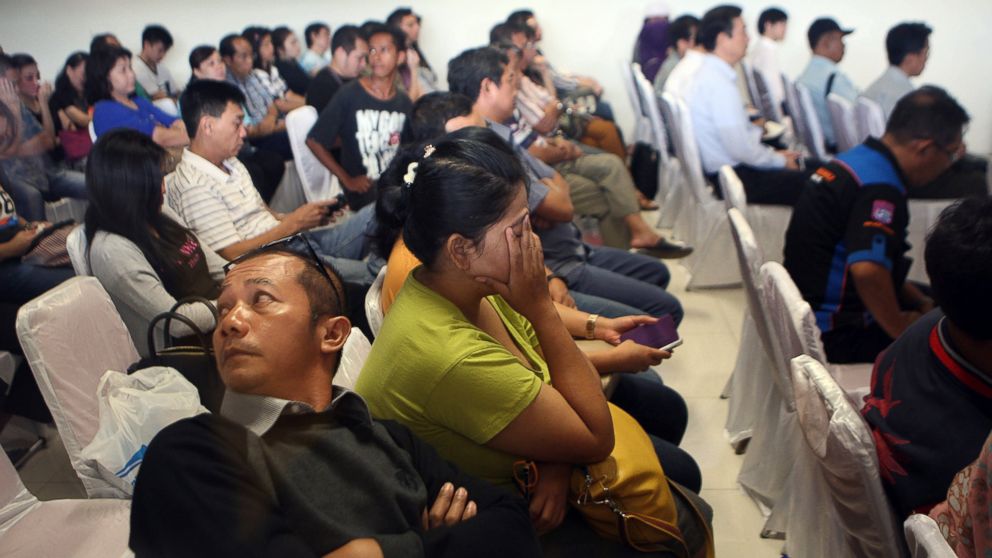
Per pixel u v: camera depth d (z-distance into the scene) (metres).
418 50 4.98
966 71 5.53
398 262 1.47
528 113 3.27
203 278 1.81
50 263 2.02
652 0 5.43
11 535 1.30
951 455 1.17
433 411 1.12
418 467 1.03
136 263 1.71
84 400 1.42
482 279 1.11
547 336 1.14
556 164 3.48
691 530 1.30
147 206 1.73
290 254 0.95
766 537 1.91
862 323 2.03
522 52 4.30
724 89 3.35
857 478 1.24
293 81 4.50
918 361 1.26
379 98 3.06
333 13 5.21
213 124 2.06
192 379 1.22
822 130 4.47
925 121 1.91
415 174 1.13
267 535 0.79
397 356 1.12
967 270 1.12
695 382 2.67
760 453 2.02
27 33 4.17
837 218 2.01
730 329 3.05
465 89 2.41
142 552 0.79
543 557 1.07
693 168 3.43
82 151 2.47
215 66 3.69
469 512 1.01
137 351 1.61
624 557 1.21
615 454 1.21
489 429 1.11
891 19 5.47
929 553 0.87
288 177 3.30
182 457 0.79
